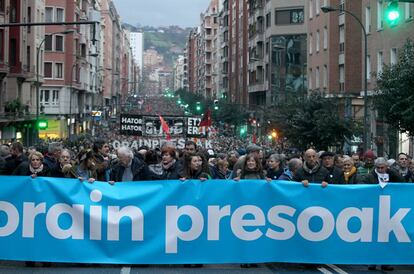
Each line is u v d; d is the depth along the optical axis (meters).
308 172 9.69
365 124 27.53
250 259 9.11
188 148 11.98
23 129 50.03
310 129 33.84
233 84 107.31
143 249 9.02
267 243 9.14
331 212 9.16
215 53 149.25
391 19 14.68
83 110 82.88
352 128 33.19
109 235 8.99
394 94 22.23
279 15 66.50
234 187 9.12
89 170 10.38
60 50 69.62
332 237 9.17
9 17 42.72
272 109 42.97
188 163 10.08
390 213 9.19
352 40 44.28
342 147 33.97
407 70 21.83
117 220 9.00
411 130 22.53
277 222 9.15
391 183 9.19
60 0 69.44
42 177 9.02
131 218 9.01
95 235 8.99
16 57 45.16
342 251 9.17
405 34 32.38
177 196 9.07
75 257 8.96
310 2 52.53
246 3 91.19
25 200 8.99
